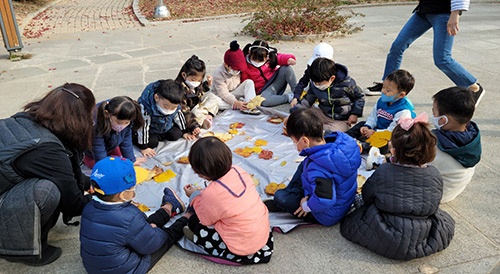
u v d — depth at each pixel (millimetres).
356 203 2842
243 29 8914
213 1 13656
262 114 4582
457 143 2719
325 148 2518
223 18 10859
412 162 2398
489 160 3586
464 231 2701
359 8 12180
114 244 2158
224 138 3986
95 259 2180
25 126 2326
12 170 2217
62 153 2332
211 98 4504
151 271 2410
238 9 12102
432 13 4398
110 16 11781
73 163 2568
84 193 2883
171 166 3508
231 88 4824
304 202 2605
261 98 4535
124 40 8531
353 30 8727
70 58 7137
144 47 7891
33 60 7023
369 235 2475
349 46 7719
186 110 4059
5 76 6172
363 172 3303
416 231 2371
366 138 3762
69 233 2734
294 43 8023
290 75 4914
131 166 2207
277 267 2432
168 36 8852
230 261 2438
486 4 12398
